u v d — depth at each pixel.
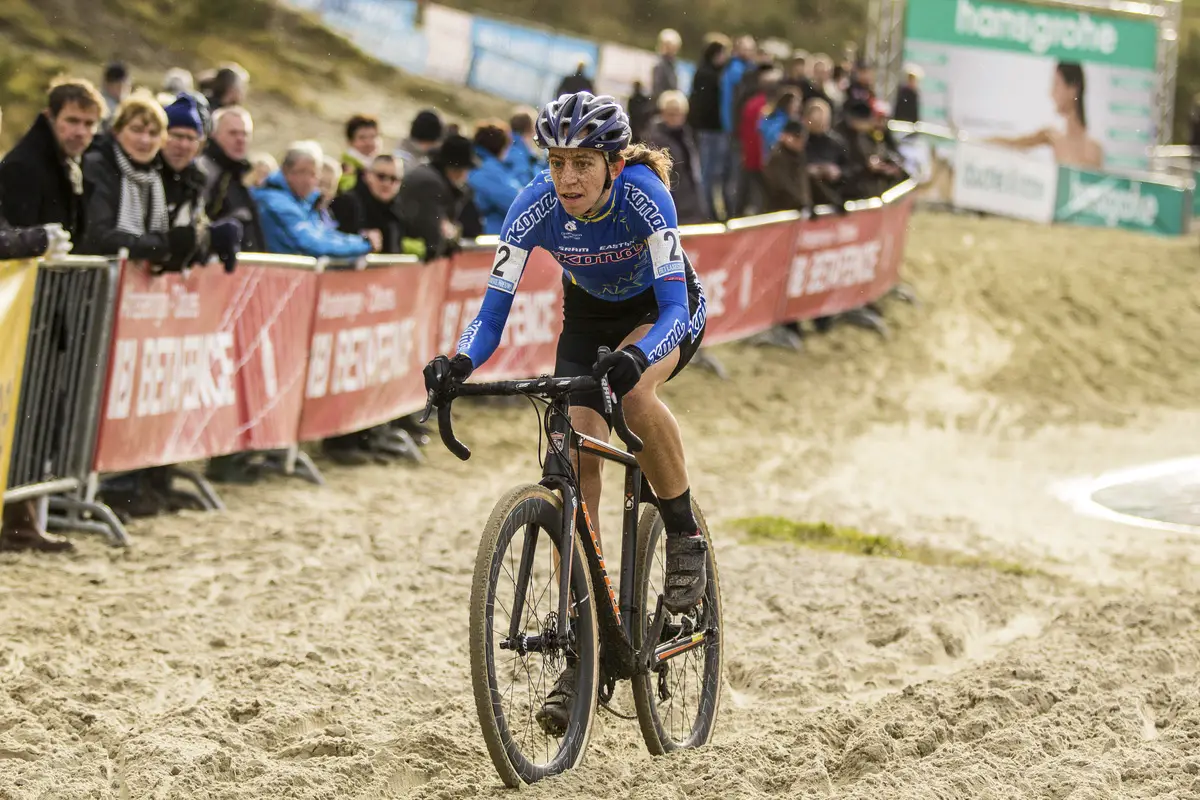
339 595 10.08
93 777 6.45
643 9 52.56
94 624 8.96
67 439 10.82
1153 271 29.66
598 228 6.39
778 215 21.64
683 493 6.81
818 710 8.23
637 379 5.85
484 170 17.80
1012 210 35.53
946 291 26.75
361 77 38.19
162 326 11.52
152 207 11.39
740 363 21.23
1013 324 25.42
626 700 7.98
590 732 6.68
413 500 13.59
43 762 6.55
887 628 9.96
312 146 13.83
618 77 38.38
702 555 6.91
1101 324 25.94
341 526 12.13
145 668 8.27
